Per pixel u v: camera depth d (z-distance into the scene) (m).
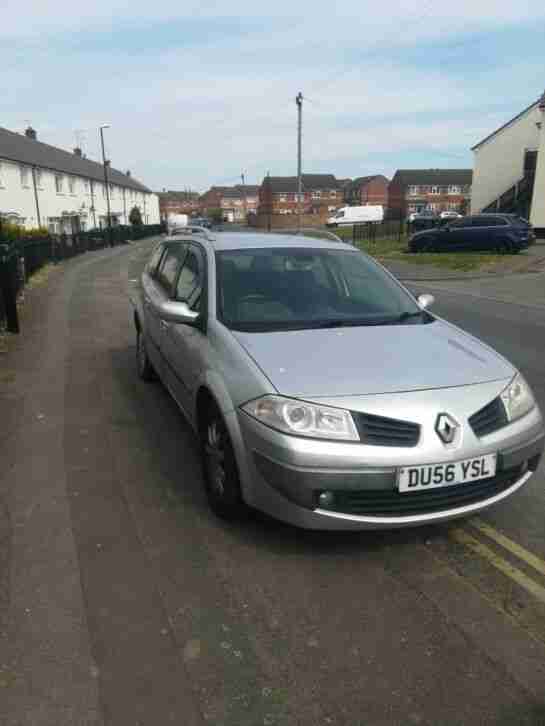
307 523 2.89
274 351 3.30
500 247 24.56
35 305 12.69
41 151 44.00
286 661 2.40
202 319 3.93
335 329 3.68
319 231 5.65
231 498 3.29
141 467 4.26
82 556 3.13
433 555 3.13
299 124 35.78
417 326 3.86
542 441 3.25
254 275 4.19
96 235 37.88
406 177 90.81
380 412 2.85
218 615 2.67
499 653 2.44
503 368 3.34
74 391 6.12
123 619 2.65
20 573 2.98
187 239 5.22
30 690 2.26
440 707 2.18
